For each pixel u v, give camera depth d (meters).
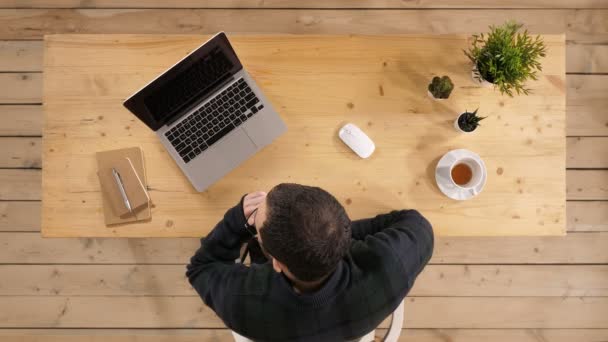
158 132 1.33
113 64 1.38
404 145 1.37
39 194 2.17
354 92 1.38
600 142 2.21
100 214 1.33
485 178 1.31
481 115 1.38
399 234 1.09
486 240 2.19
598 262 2.20
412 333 2.17
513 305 2.18
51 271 2.15
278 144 1.36
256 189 1.34
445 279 2.18
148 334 2.14
